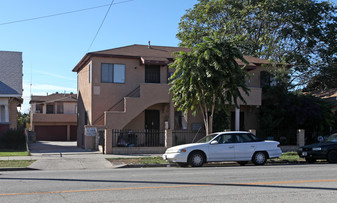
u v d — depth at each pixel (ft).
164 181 31.99
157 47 90.48
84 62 86.48
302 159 58.70
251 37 113.70
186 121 81.10
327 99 94.22
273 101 81.92
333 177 34.45
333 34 108.68
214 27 115.14
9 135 77.46
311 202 23.09
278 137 77.66
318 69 114.83
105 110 77.15
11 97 84.79
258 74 88.74
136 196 24.85
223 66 51.67
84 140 76.59
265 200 23.59
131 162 52.39
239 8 112.06
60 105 148.25
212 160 47.91
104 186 29.17
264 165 50.47
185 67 52.29
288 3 107.04
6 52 100.37
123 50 82.23
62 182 31.55
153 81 80.59
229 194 25.58
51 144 103.86
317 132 79.20
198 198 24.18
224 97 56.80
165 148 66.69
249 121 86.79
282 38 111.04
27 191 26.84
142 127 79.25
